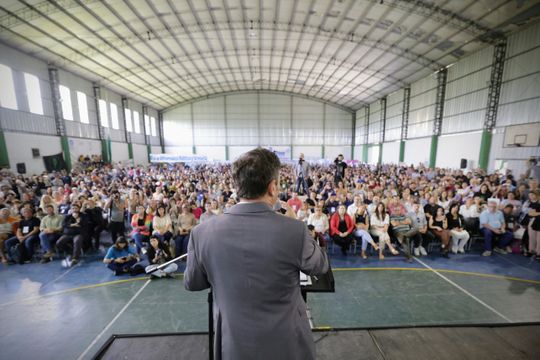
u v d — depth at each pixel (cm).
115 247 383
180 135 2436
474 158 1089
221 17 1088
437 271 383
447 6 834
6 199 584
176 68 1605
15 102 1012
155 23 1079
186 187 769
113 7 916
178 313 289
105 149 1582
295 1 974
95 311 293
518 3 753
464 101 1148
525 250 436
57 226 447
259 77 1961
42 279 371
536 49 831
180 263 423
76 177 1057
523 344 208
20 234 429
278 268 69
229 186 809
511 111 919
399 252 461
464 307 292
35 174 1062
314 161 2236
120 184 854
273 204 86
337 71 1652
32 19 870
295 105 2408
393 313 283
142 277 375
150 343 216
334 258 439
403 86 1645
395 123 1784
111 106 1709
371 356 202
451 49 1094
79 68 1301
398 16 952
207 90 2241
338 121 2456
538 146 825
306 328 80
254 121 2411
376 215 457
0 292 337
